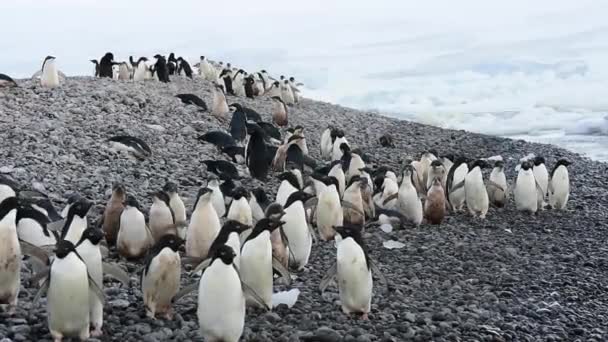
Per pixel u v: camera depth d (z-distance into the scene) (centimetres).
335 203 1161
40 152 1468
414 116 4328
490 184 1617
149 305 732
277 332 732
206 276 659
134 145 1608
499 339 812
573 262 1229
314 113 3109
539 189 1611
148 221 1013
